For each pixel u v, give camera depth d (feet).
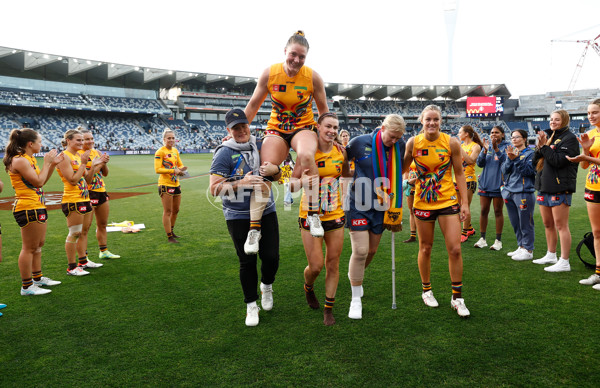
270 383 8.20
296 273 15.71
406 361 8.93
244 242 11.07
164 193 21.03
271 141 11.21
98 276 15.61
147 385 8.21
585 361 8.74
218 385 8.17
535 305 11.93
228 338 10.25
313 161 10.34
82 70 174.60
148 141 182.39
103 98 186.80
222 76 214.07
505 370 8.48
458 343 9.70
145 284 14.61
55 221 27.50
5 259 18.19
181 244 20.94
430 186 11.63
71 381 8.41
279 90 11.13
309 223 10.44
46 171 13.66
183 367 8.87
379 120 251.60
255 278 11.31
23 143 13.11
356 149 11.57
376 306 12.20
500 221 18.75
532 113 242.37
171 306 12.46
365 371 8.56
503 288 13.50
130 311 12.09
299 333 10.46
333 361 9.00
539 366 8.61
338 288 14.16
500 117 247.91
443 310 11.74
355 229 11.35
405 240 20.98
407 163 12.25
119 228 24.77
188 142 193.47
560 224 15.11
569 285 13.67
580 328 10.32
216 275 15.61
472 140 19.86
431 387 7.94
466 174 20.59
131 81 198.18
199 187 51.34
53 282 14.57
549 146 14.76
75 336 10.48
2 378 8.55
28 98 159.63
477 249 19.10
